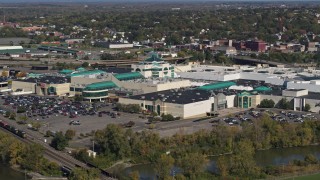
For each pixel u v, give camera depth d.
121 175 161.12
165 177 154.38
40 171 167.50
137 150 182.12
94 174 157.50
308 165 170.62
